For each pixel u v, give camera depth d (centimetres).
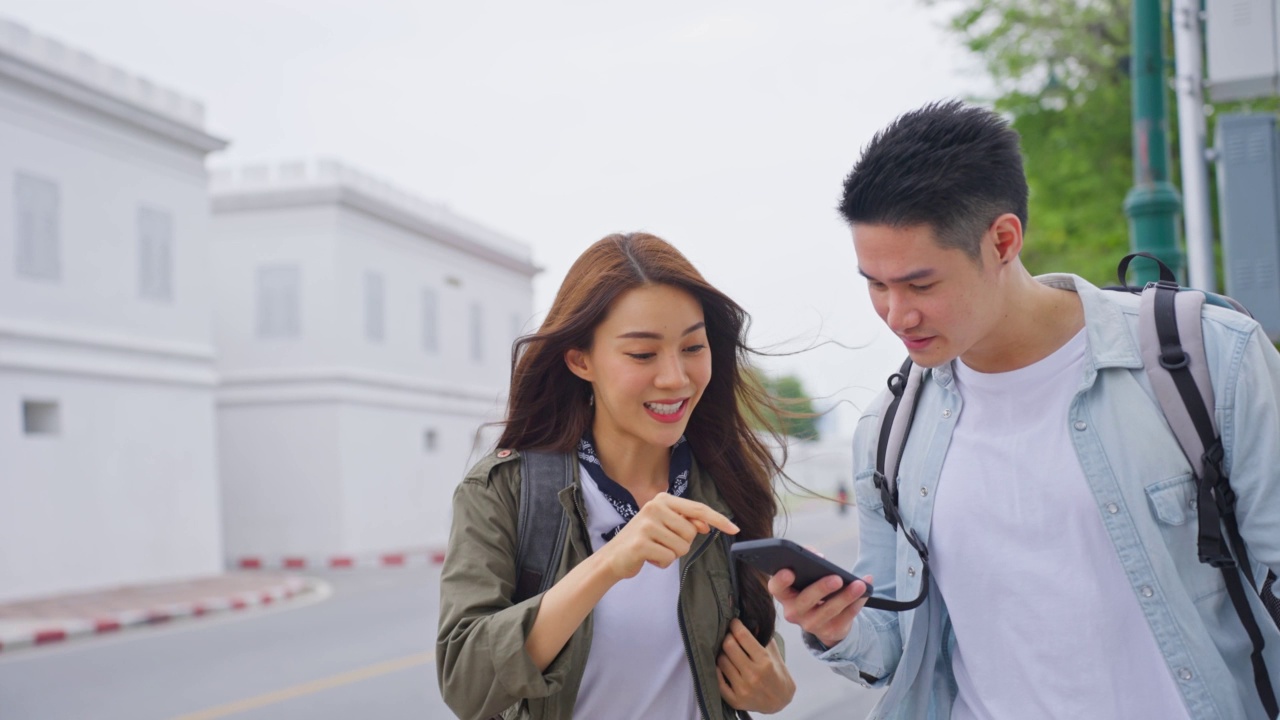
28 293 1489
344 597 1548
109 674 924
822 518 3791
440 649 210
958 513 210
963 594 209
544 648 198
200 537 1812
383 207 2384
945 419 216
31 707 786
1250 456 186
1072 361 203
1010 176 190
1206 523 188
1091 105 1462
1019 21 1516
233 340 2303
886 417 226
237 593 1537
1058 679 199
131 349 1662
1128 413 196
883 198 187
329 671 890
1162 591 191
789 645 911
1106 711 195
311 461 2256
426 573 1970
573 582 196
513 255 3044
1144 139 486
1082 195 1475
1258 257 502
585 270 221
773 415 253
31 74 1475
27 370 1481
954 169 184
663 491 235
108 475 1617
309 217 2264
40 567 1488
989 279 192
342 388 2258
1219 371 189
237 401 2292
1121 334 198
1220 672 190
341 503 2242
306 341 2264
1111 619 196
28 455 1479
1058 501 199
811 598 193
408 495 2491
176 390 1764
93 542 1582
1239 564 190
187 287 1805
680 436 221
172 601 1431
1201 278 544
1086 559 198
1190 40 546
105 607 1363
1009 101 1529
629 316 213
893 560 234
